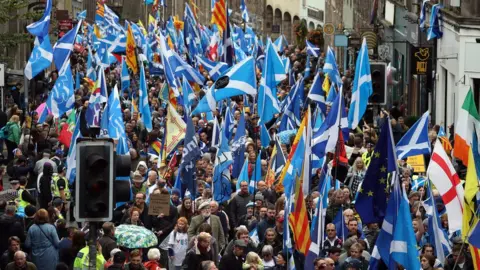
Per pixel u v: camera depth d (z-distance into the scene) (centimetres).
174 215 3256
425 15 6556
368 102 4344
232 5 15725
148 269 2834
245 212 3416
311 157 3316
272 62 4144
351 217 3011
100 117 4359
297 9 16175
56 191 3616
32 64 4666
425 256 2773
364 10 10469
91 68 6109
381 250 2658
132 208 3234
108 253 2908
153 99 5912
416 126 3428
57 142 4525
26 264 2803
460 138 3083
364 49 3925
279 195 3541
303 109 4944
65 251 3014
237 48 6575
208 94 4166
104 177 2294
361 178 3572
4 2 5888
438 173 2914
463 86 5569
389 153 2744
